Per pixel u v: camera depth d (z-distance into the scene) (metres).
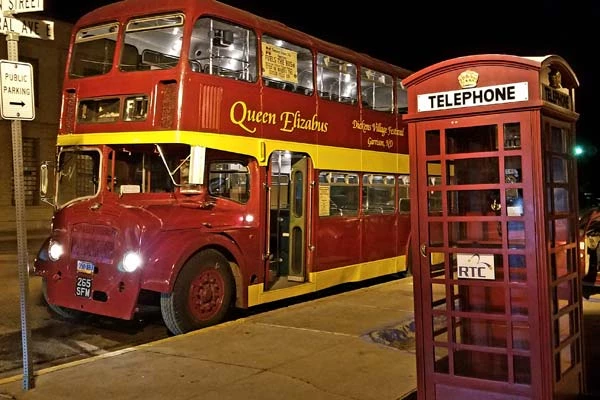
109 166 8.95
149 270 7.86
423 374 4.71
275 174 10.15
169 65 8.63
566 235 4.97
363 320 8.21
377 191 12.49
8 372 6.86
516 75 4.31
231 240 8.92
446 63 4.54
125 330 8.84
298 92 10.36
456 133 4.85
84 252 8.38
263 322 8.13
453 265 4.83
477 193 4.88
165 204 8.68
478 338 4.88
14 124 5.65
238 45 9.27
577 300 5.05
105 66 9.12
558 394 4.45
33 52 26.42
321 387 5.57
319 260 10.66
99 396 5.44
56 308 9.17
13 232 24.30
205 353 6.70
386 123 12.87
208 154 8.88
